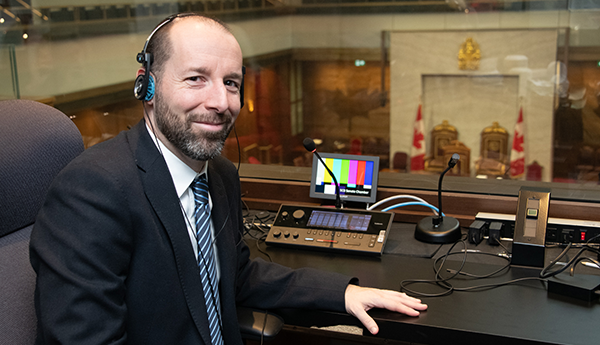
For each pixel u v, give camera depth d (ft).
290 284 3.63
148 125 2.90
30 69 28.12
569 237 4.51
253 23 47.42
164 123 2.76
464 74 49.32
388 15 50.60
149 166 2.80
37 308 2.52
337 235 4.69
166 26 2.77
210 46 2.71
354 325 3.48
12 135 2.93
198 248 3.02
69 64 32.19
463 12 47.88
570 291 3.58
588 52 44.70
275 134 52.19
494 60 48.29
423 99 51.60
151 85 2.77
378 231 4.64
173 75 2.70
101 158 2.70
